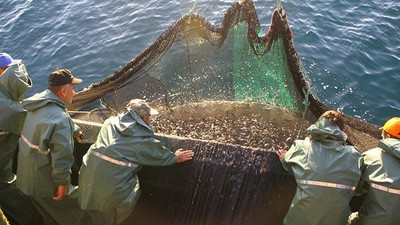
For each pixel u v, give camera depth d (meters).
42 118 2.93
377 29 7.59
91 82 7.00
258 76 4.39
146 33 7.93
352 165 2.74
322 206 2.70
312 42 7.33
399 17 7.89
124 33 8.02
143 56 4.30
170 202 3.47
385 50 7.13
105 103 4.69
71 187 3.41
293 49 3.89
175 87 4.59
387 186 2.73
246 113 4.50
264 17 7.94
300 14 8.04
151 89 4.59
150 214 3.60
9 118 3.24
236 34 4.16
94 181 2.94
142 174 3.47
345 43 7.29
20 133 3.36
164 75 4.49
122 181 2.94
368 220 2.82
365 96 6.24
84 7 8.98
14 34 8.46
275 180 3.19
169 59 4.38
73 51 7.75
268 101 4.56
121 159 2.93
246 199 3.22
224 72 4.48
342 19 7.91
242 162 3.26
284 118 4.40
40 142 2.90
